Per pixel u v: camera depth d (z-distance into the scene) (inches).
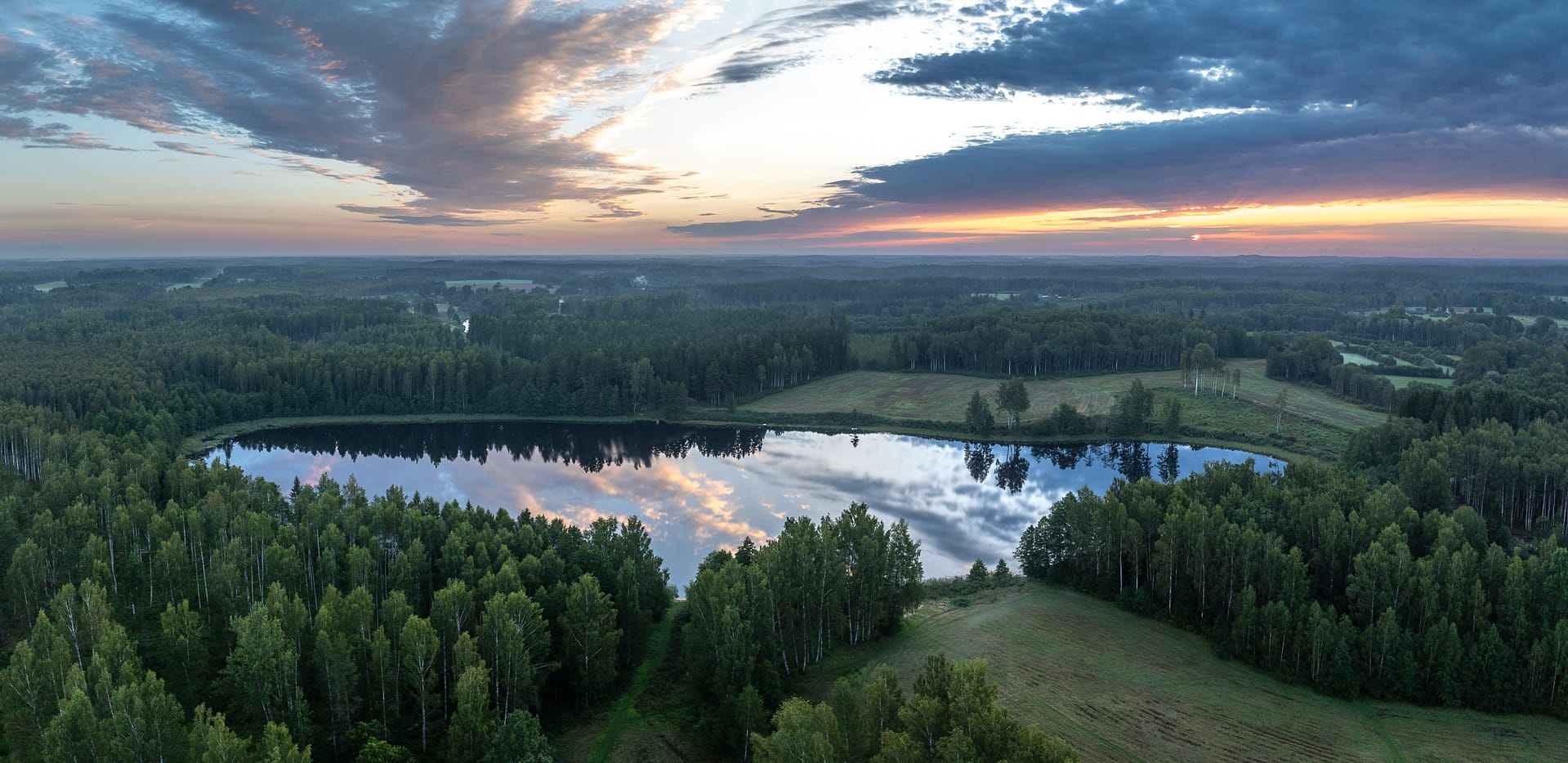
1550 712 2842.0
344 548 3718.0
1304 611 3122.5
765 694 2910.9
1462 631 3125.0
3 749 2502.5
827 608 3326.8
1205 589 3526.1
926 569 4724.4
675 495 6328.7
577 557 3494.1
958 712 2128.4
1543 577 3115.2
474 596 3097.9
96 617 2891.2
